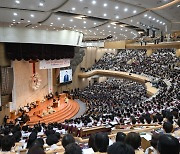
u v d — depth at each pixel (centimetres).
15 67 2147
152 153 361
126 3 1166
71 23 1716
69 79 3359
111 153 239
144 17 1524
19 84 2227
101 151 326
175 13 1435
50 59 2305
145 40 3048
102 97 2870
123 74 3603
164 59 3688
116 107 1912
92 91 3459
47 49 2233
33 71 2506
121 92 3041
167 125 490
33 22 1630
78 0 1090
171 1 1148
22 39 1911
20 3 1117
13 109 2114
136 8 1272
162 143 258
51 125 1327
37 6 1179
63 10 1275
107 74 3916
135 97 2522
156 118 967
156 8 1308
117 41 3891
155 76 3052
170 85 2372
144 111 1405
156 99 1725
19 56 1984
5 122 1875
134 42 3584
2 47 1867
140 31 2278
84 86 4069
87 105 2758
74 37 2402
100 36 2934
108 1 1118
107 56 4681
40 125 1410
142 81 3128
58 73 3133
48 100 2759
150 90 2464
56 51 2359
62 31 2222
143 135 531
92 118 1455
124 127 939
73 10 1271
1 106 1833
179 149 256
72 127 1142
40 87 2692
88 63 4303
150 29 2058
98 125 1184
